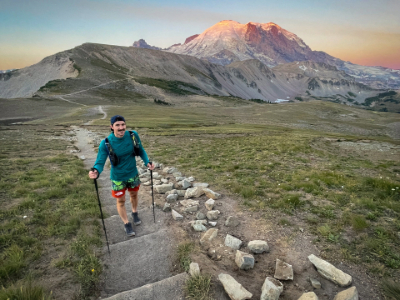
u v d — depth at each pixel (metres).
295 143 20.97
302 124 119.94
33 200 6.28
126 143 4.64
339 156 16.52
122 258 4.03
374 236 4.51
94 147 20.00
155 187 7.86
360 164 13.09
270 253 4.15
